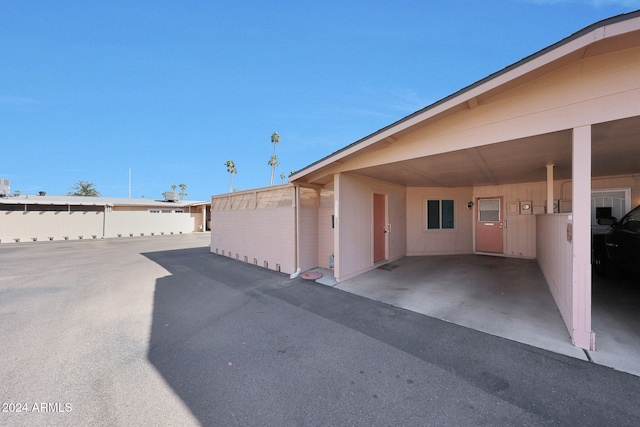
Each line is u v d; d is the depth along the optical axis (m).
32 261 9.53
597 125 3.00
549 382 2.39
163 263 9.05
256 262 8.55
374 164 5.25
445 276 6.38
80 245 14.77
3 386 2.40
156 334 3.55
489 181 8.03
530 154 4.45
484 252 9.38
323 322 3.89
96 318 4.12
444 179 7.56
